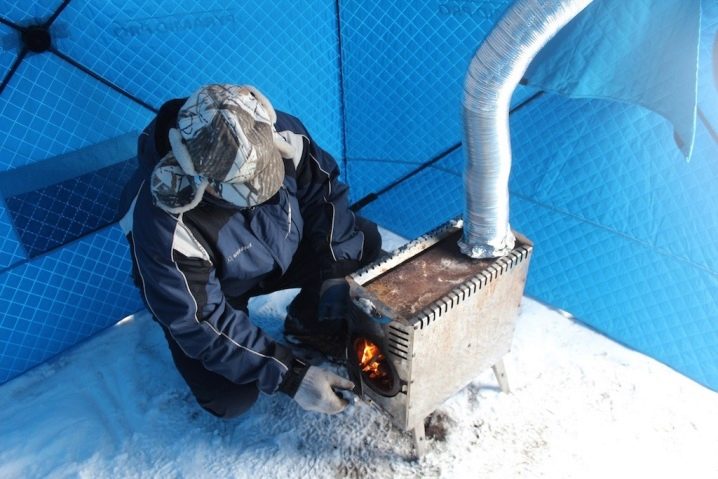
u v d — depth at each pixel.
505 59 1.01
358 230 1.62
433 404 1.36
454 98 1.76
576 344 1.76
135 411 1.60
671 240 1.54
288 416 1.58
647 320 1.68
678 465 1.44
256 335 1.30
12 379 1.69
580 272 1.77
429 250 1.34
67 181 1.55
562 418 1.55
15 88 1.36
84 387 1.67
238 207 1.12
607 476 1.42
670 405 1.58
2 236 1.50
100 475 1.44
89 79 1.47
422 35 1.70
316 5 1.75
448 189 1.98
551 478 1.42
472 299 1.21
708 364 1.61
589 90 1.34
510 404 1.59
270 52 1.74
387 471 1.45
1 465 1.47
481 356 1.41
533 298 1.93
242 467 1.46
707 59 1.26
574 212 1.70
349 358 1.34
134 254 1.20
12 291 1.58
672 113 1.24
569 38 1.30
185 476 1.44
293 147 1.28
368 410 1.59
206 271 1.20
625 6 1.20
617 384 1.64
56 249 1.61
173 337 1.27
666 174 1.47
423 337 1.14
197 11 1.55
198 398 1.43
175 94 1.63
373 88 1.91
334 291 1.38
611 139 1.53
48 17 1.34
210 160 0.95
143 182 1.16
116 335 1.83
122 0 1.42
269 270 1.48
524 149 1.72
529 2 0.96
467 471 1.44
